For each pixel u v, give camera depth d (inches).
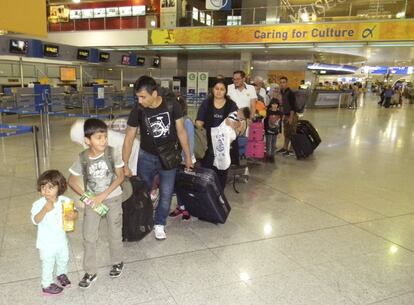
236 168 204.5
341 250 136.9
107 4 971.9
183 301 103.1
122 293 106.3
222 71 1070.4
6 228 147.8
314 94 866.8
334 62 1238.9
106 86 701.9
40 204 100.9
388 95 956.6
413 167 277.9
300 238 146.4
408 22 670.5
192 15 863.1
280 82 301.6
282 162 284.8
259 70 1018.1
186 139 138.6
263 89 297.4
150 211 137.3
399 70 1626.5
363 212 178.1
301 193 205.9
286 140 310.0
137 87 120.0
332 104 920.9
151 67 903.7
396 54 942.4
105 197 105.0
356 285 113.6
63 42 976.9
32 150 305.4
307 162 286.8
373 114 750.5
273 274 118.6
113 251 114.0
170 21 883.4
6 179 216.1
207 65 1079.0
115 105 678.5
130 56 818.8
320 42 741.3
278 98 299.9
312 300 105.2
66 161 263.9
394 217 172.4
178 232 149.2
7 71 721.6
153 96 121.7
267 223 161.0
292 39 761.6
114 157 106.7
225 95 165.0
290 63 989.2
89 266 109.0
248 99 221.3
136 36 901.8
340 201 193.8
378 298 107.1
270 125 274.4
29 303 100.7
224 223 158.9
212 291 108.3
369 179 240.4
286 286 111.9
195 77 675.4
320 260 128.8
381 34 692.1
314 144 306.3
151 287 109.7
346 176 246.7
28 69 770.2
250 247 137.3
